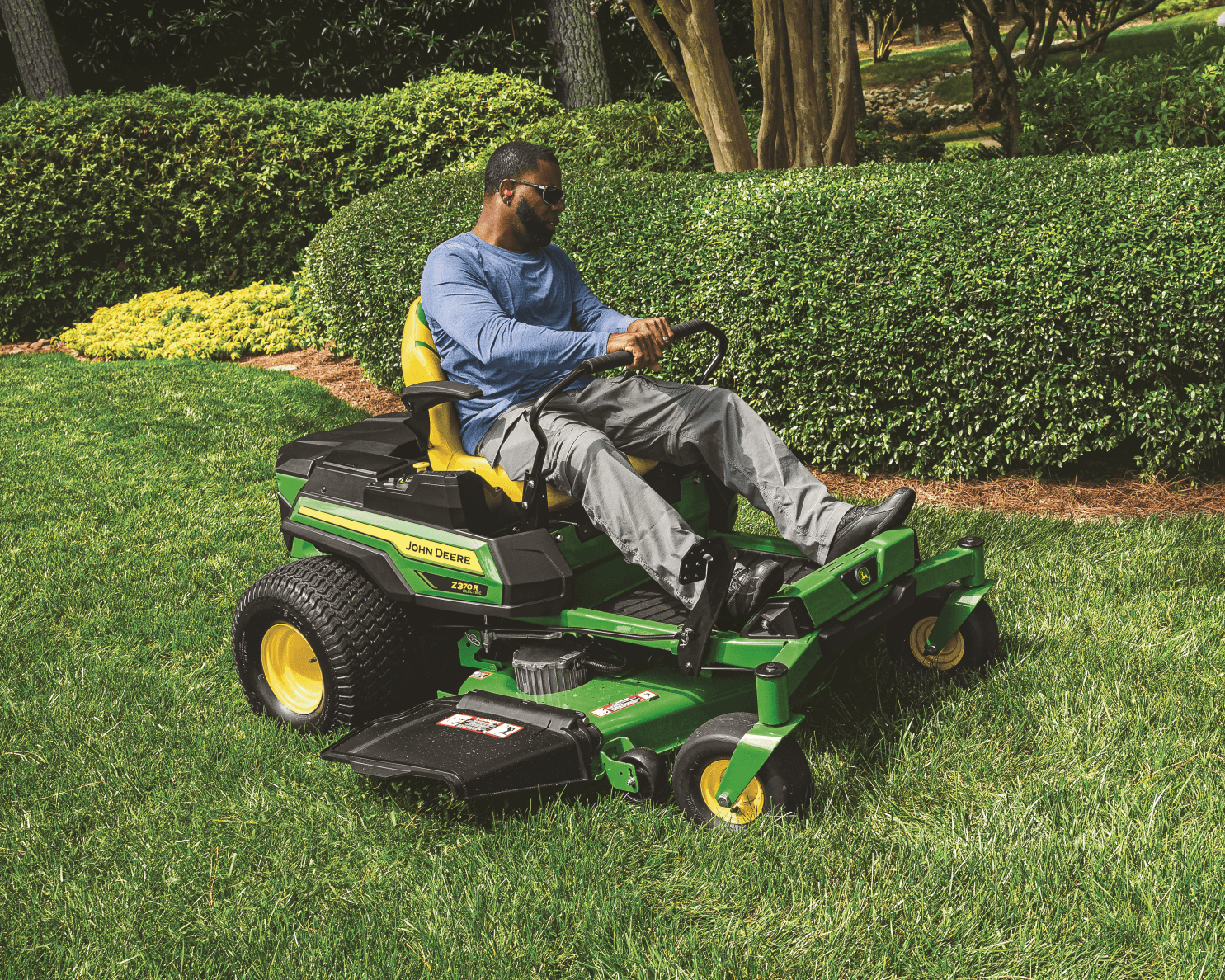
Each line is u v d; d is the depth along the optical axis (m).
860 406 5.45
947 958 2.18
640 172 7.49
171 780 3.04
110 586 4.50
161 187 10.55
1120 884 2.33
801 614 2.78
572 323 3.65
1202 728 2.94
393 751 2.76
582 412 3.26
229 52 14.84
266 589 3.30
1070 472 5.42
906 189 5.64
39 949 2.37
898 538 3.07
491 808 2.83
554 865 2.54
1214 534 4.40
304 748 3.21
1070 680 3.25
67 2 14.31
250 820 2.81
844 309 5.31
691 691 2.96
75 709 3.45
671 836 2.63
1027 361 5.05
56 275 10.49
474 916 2.38
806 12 7.26
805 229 5.46
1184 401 5.00
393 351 7.05
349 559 3.37
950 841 2.52
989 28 8.82
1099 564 4.18
